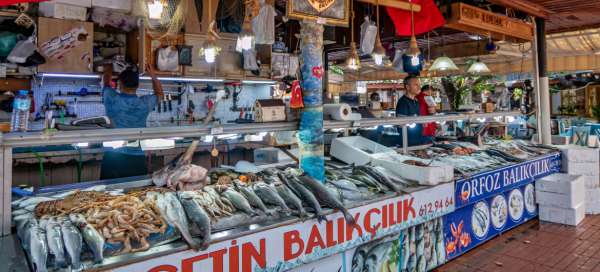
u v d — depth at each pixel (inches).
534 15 229.6
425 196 131.4
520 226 190.5
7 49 170.6
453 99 242.2
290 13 107.0
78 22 188.1
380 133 203.3
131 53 217.9
